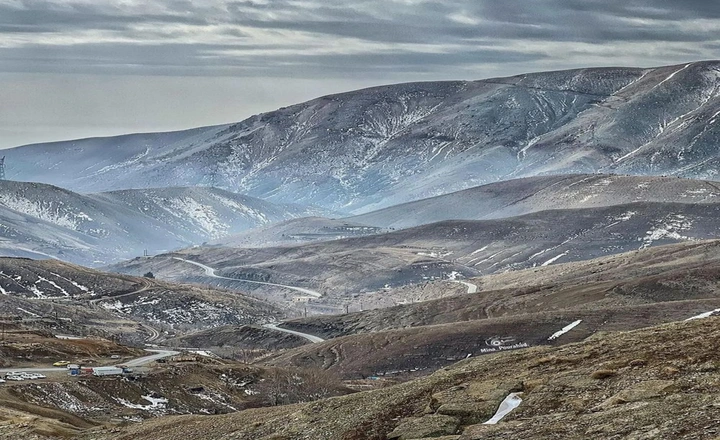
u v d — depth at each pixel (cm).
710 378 4684
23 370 16362
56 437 8831
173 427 7588
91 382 14775
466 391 5559
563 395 5062
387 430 5469
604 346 5844
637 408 4497
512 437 4591
